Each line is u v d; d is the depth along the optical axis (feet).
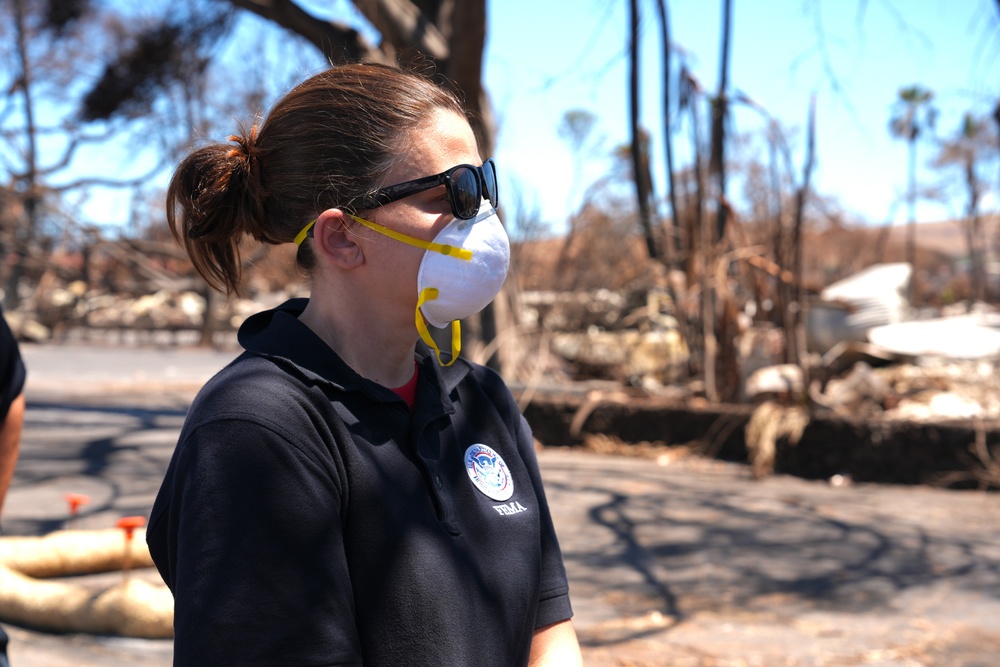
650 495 23.90
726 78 43.21
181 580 3.54
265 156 4.33
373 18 34.50
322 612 3.55
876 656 12.84
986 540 19.88
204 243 4.57
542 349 34.32
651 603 15.10
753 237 34.47
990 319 41.42
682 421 30.07
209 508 3.56
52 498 20.48
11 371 7.04
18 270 86.94
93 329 94.79
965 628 14.15
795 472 27.32
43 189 73.77
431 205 4.20
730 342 32.24
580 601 15.15
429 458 4.12
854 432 26.73
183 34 49.49
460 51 33.42
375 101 4.22
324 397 3.91
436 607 3.85
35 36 73.67
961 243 269.03
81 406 37.52
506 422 4.84
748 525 20.68
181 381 50.19
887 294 43.86
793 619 14.39
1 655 6.23
